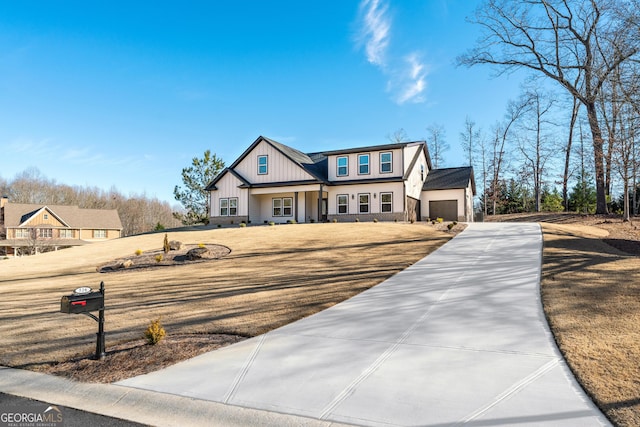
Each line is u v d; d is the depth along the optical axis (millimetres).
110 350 5609
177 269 13156
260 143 27391
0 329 6883
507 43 26594
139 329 6555
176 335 6172
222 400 3977
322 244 15914
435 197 27234
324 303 7711
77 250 20969
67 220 46125
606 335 5242
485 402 3688
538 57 25953
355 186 25125
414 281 9141
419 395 3875
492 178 43156
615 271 8719
